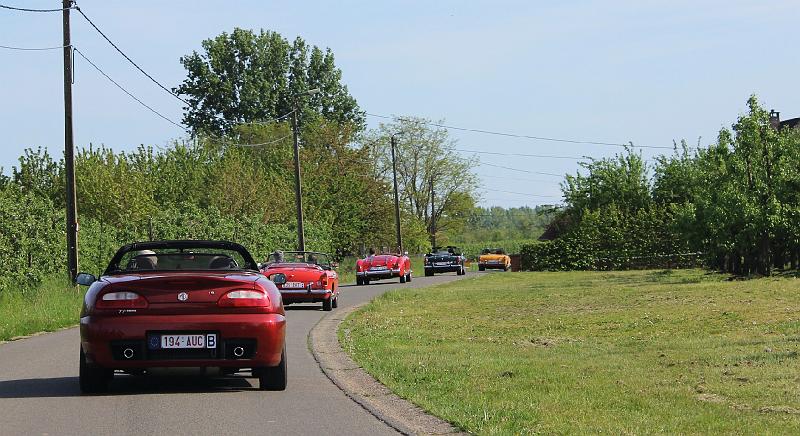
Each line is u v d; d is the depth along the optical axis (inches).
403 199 4936.0
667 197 3085.6
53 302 1234.6
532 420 440.8
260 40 4667.8
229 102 4576.8
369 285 2253.9
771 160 1804.9
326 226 3115.2
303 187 3314.5
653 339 791.7
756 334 790.5
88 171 2330.2
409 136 5073.8
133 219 2263.8
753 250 1851.6
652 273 2407.7
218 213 2057.1
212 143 4062.5
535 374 590.9
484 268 3673.7
